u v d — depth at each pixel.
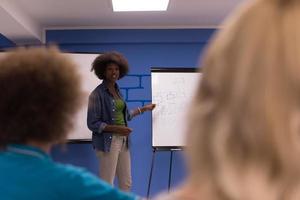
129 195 0.91
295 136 0.40
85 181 0.88
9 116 0.92
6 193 0.83
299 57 0.40
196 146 0.44
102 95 3.68
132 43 4.93
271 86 0.40
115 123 3.70
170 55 4.94
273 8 0.43
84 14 4.39
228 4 4.13
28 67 0.95
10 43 4.75
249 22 0.43
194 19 4.68
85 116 4.40
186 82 4.46
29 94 0.93
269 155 0.40
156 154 4.89
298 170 0.40
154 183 4.87
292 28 0.41
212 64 0.44
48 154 0.94
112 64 3.75
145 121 4.90
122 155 3.70
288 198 0.40
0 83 0.93
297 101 0.40
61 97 0.95
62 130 0.96
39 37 4.78
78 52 4.50
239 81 0.41
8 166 0.86
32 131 0.93
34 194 0.83
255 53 0.41
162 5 4.07
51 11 4.23
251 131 0.40
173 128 4.42
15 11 3.80
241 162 0.41
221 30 0.46
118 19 4.62
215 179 0.42
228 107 0.42
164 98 4.45
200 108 0.45
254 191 0.40
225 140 0.42
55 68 0.97
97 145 3.63
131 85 4.91
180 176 4.84
